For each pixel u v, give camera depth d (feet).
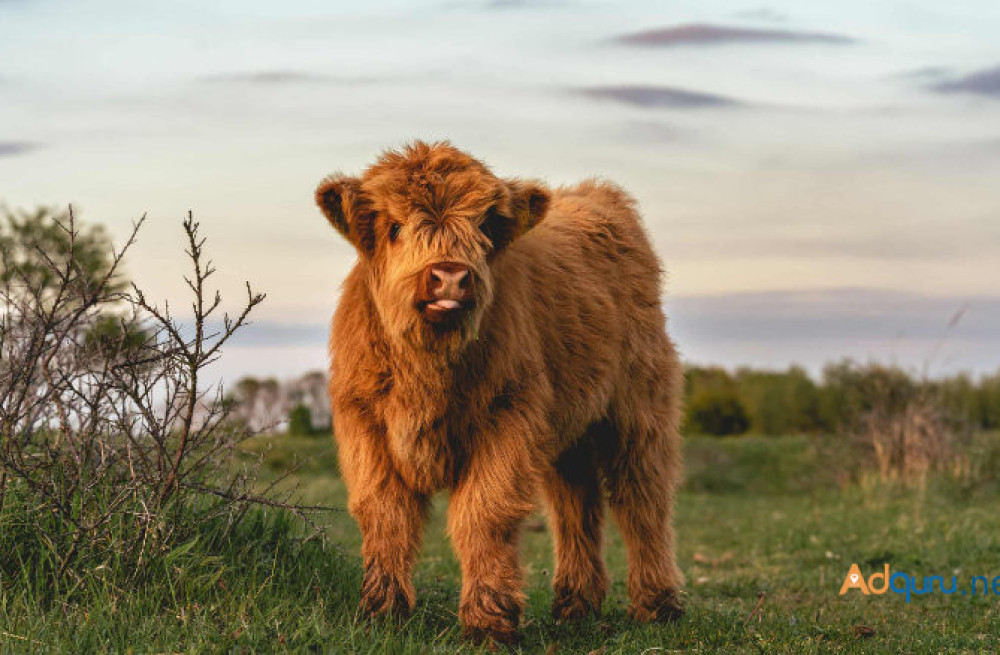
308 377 60.29
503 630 16.61
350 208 16.31
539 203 17.07
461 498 17.12
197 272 16.03
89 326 19.44
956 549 30.45
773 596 25.62
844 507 44.47
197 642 14.21
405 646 15.31
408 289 15.48
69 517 17.06
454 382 16.70
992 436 57.82
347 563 20.75
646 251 22.86
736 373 93.91
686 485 59.93
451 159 16.43
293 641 14.79
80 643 13.97
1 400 17.15
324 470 50.60
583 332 19.56
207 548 18.17
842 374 59.88
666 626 20.01
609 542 36.29
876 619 21.81
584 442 21.70
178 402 19.29
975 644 18.88
